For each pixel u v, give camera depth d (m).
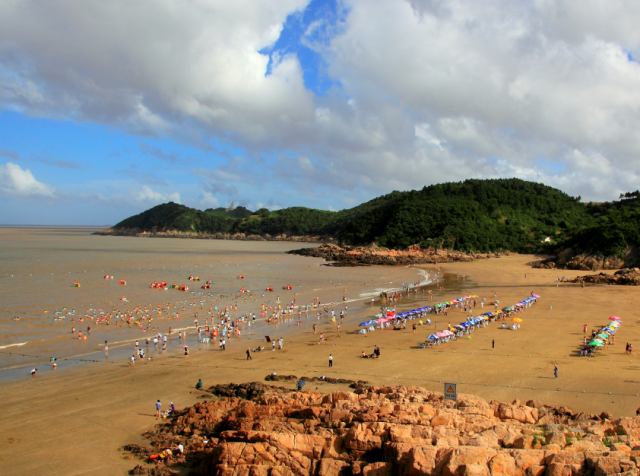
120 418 31.95
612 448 19.33
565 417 25.41
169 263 159.75
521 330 57.31
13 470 25.05
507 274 125.00
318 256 195.88
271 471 21.02
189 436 28.03
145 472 24.16
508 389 35.97
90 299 83.56
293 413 26.17
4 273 121.50
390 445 20.53
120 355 48.75
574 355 45.66
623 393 34.69
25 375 41.75
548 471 18.00
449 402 25.78
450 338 53.38
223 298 88.38
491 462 18.47
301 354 48.88
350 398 27.30
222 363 45.69
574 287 95.81
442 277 121.81
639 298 79.44
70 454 26.83
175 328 62.41
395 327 61.78
